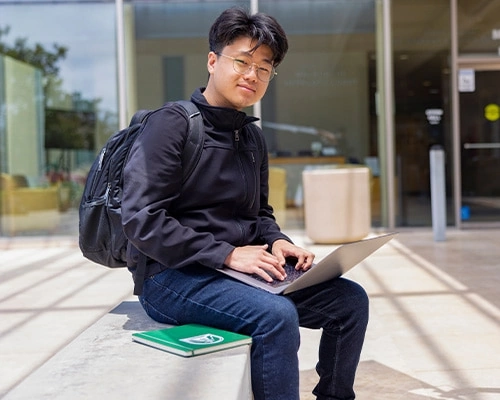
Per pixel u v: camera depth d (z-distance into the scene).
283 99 8.98
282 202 9.04
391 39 9.00
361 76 9.00
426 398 2.83
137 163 2.00
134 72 8.99
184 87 8.99
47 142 9.04
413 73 9.02
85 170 9.03
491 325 4.01
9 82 9.00
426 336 3.81
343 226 8.09
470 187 9.21
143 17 8.98
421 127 9.06
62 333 4.12
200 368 1.69
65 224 9.06
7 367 3.46
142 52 8.98
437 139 9.09
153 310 2.15
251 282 1.96
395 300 4.77
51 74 8.99
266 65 2.13
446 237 8.43
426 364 3.31
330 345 2.27
